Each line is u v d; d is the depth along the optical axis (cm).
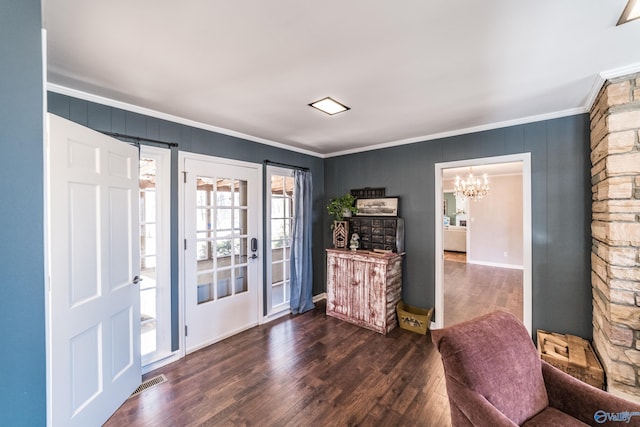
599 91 201
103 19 128
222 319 309
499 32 140
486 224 716
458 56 163
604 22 132
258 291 347
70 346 164
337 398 208
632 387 175
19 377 79
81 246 172
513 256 678
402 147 359
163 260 262
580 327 248
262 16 128
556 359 212
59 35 141
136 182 225
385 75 186
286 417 189
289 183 398
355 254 346
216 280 304
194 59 165
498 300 430
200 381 230
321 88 205
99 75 185
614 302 182
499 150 288
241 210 332
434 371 243
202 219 293
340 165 427
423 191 341
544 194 264
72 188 167
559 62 169
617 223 181
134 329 219
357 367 249
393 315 333
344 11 125
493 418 114
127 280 213
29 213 81
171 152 266
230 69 178
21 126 79
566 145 254
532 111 254
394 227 349
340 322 354
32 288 82
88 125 214
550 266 261
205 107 243
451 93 214
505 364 138
